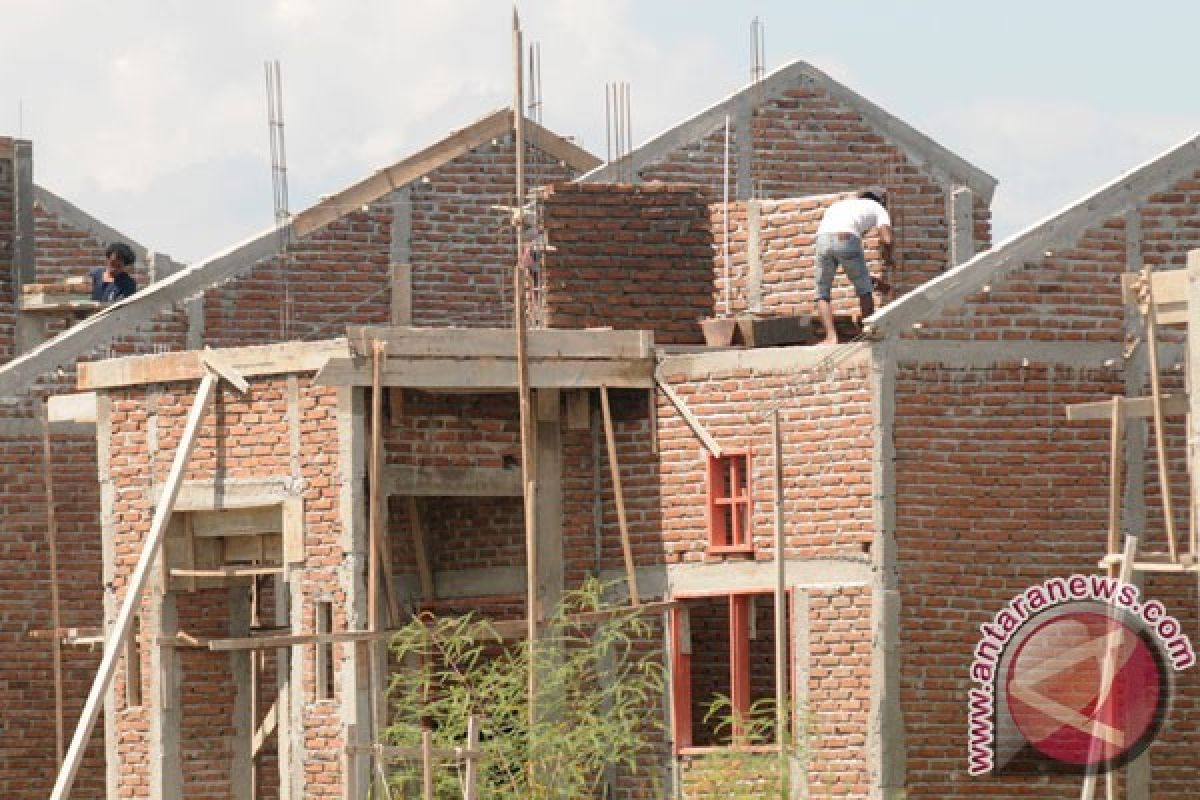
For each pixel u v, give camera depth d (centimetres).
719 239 4103
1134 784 3612
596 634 3812
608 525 3838
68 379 4338
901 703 3600
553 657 3762
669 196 3966
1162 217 3731
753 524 3712
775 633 3962
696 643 4134
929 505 3622
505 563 3884
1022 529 3647
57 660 4128
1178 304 3400
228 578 3841
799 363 3688
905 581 3609
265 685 4253
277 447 3762
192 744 3884
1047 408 3666
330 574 3716
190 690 3881
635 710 3656
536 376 3750
